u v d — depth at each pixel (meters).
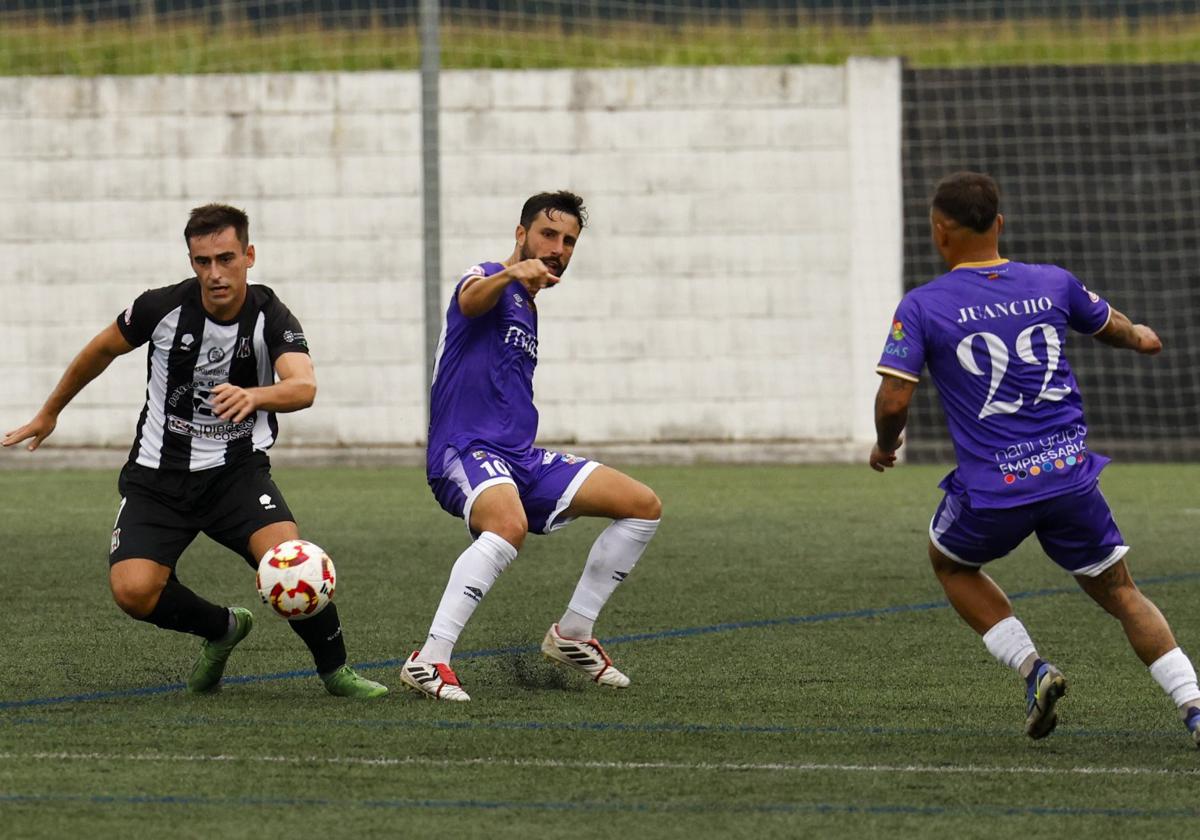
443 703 17.52
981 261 15.81
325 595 17.44
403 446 49.81
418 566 29.19
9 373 49.56
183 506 17.92
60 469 49.06
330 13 60.53
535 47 60.69
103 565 29.11
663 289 49.44
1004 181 50.44
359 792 13.57
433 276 46.25
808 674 19.64
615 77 48.97
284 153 49.22
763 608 25.00
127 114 49.12
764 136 49.06
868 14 62.12
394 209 49.28
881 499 40.34
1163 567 29.56
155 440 17.95
